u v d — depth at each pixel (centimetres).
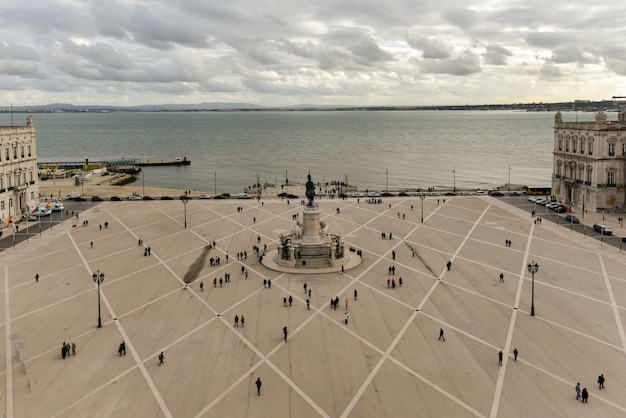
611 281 7231
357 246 9319
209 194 16188
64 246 9344
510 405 4219
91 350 5244
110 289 7081
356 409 4191
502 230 10406
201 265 8219
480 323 5859
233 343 5409
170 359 5050
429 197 14450
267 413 4138
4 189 11306
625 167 11544
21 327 5819
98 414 4119
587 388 4469
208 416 4100
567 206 12362
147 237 10025
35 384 4578
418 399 4328
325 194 15300
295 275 7738
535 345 5291
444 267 8000
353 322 5938
